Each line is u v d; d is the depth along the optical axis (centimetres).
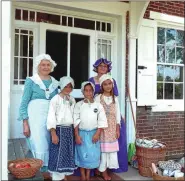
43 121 311
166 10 525
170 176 332
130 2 473
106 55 488
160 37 538
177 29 557
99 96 357
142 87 496
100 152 343
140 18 470
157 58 536
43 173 322
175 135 545
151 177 365
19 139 416
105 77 352
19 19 415
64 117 309
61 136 306
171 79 555
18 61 419
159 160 370
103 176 351
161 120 528
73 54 461
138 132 496
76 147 331
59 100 311
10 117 415
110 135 347
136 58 488
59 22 447
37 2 410
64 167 304
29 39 425
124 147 386
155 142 388
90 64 470
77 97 464
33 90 314
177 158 530
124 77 482
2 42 257
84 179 338
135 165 409
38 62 319
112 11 463
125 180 352
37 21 429
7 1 257
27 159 302
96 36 473
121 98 480
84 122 328
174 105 546
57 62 449
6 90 259
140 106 500
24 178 279
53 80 328
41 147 310
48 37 440
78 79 466
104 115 338
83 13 459
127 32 480
